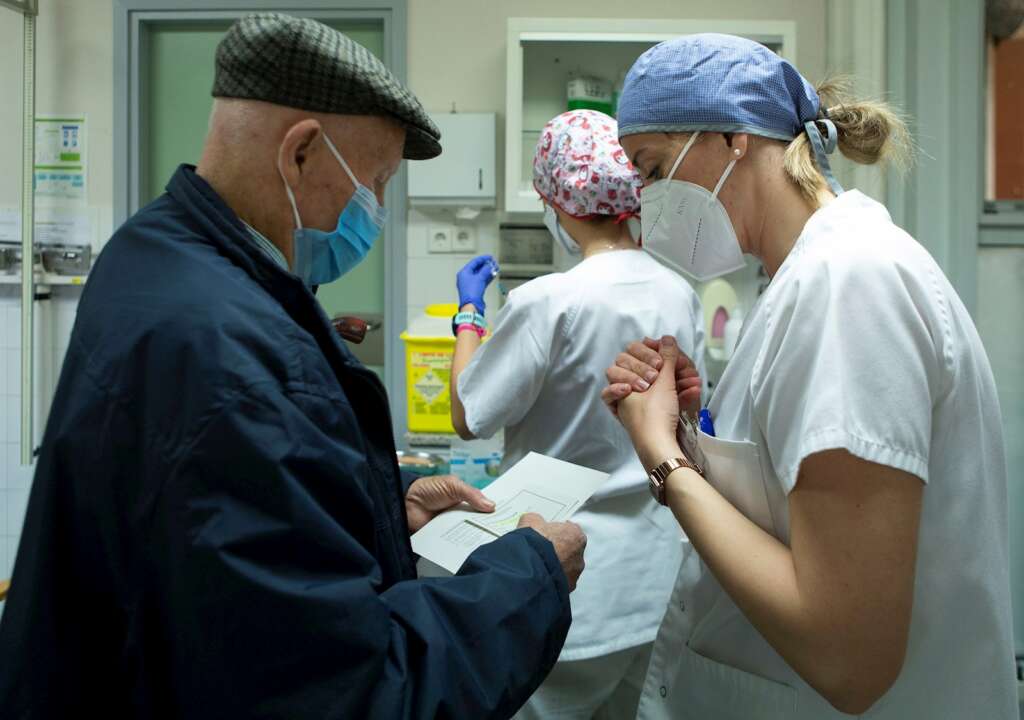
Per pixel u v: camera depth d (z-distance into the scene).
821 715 0.85
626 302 1.38
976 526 0.78
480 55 2.47
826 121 0.90
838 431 0.68
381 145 0.87
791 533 0.74
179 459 0.66
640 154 0.97
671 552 1.43
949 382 0.75
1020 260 2.13
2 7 2.43
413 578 0.93
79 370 0.71
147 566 0.67
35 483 0.70
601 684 1.36
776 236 0.90
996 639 0.80
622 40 2.18
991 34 2.10
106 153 2.47
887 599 0.69
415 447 2.29
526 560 0.85
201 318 0.70
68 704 0.69
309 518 0.68
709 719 0.96
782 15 2.45
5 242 2.47
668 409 0.96
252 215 0.83
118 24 2.43
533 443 1.44
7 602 0.69
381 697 0.69
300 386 0.72
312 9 2.46
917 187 2.10
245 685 0.66
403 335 2.24
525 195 2.21
